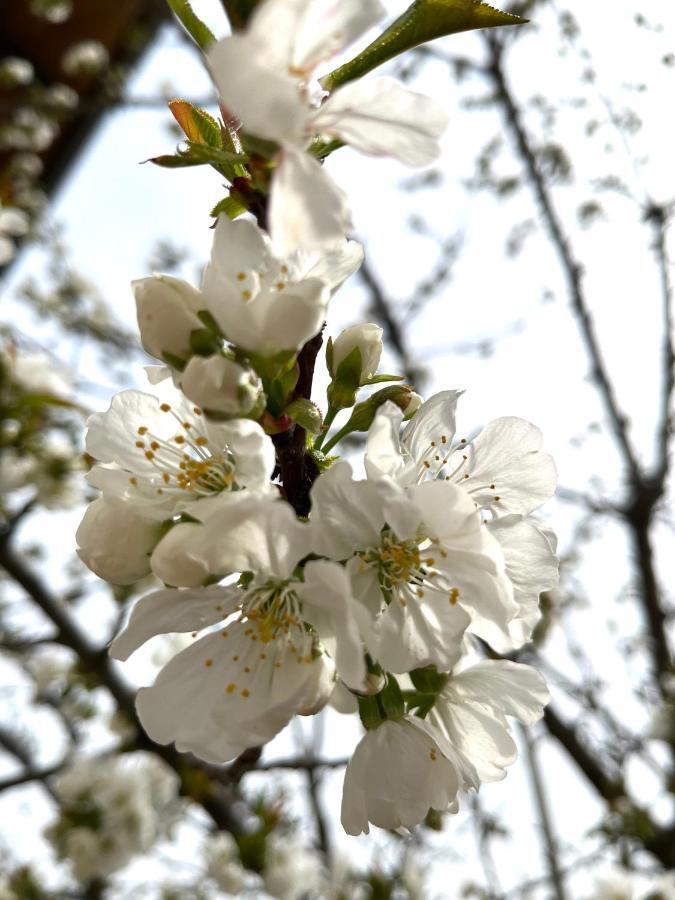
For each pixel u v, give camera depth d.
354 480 0.15
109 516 0.16
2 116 0.78
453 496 0.16
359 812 0.17
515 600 0.17
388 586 0.16
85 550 0.16
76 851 0.43
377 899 0.43
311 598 0.15
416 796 0.17
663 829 0.48
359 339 0.18
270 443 0.15
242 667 0.16
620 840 0.46
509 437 0.18
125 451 0.17
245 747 0.16
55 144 0.87
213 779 0.36
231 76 0.13
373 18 0.14
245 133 0.15
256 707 0.16
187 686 0.16
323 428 0.17
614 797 0.48
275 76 0.13
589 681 0.50
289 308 0.15
